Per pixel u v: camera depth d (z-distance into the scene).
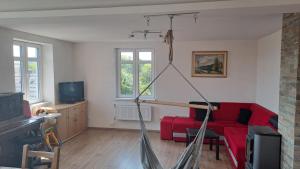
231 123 5.42
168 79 6.24
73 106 5.84
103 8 2.83
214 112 5.75
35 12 3.00
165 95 6.29
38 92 5.66
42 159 4.22
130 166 4.17
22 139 4.05
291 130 2.88
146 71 6.52
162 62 6.26
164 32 4.69
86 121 6.63
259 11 2.69
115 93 6.56
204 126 2.59
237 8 2.54
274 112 4.45
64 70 6.25
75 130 5.99
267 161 3.22
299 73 2.76
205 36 5.25
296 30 2.79
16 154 3.99
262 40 5.43
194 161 2.54
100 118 6.67
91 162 4.33
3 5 2.79
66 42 6.34
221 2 2.54
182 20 3.39
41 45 5.68
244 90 5.95
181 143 5.39
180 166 2.60
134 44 6.35
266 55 5.08
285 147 3.05
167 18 3.22
